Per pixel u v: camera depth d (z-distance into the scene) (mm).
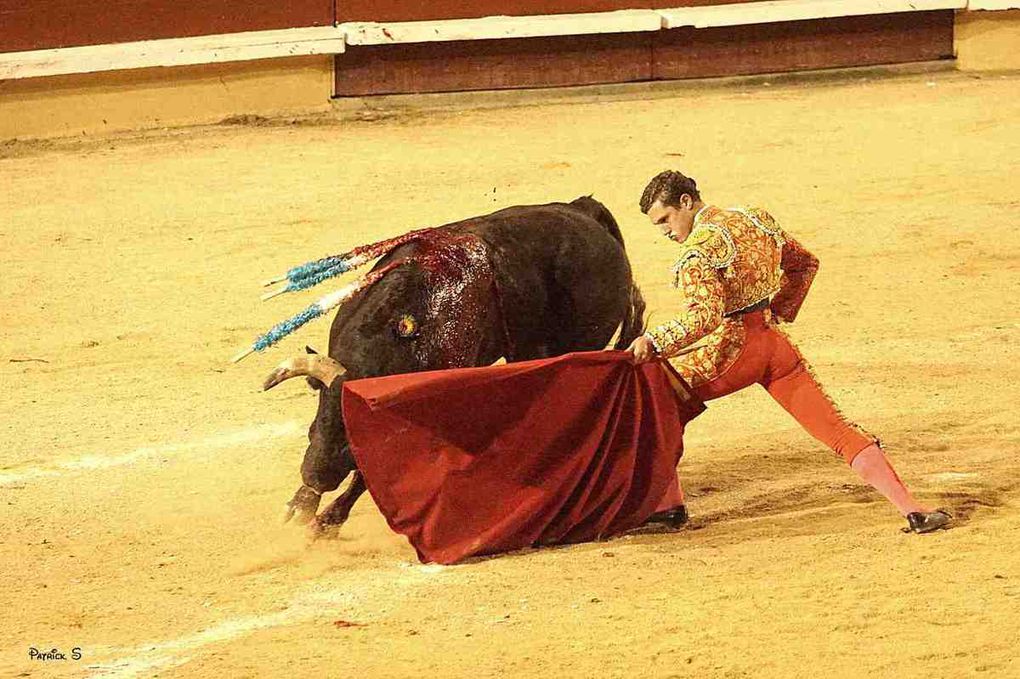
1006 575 11219
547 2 39188
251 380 18906
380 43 37406
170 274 24391
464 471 12234
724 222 12070
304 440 16359
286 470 15281
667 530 12852
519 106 38281
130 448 16203
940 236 25938
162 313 22281
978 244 25391
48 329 21594
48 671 10219
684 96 39188
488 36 38250
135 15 35562
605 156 32531
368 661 10141
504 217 13383
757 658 9914
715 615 10688
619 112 37281
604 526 12578
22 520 13844
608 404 12336
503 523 12297
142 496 14531
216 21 36375
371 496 13039
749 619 10586
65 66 34469
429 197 28984
